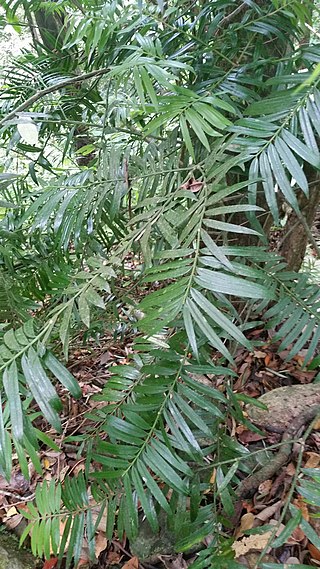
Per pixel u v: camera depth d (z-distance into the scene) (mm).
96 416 632
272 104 512
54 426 415
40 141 1005
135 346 557
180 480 479
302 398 1010
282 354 1156
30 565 824
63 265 710
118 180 657
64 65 960
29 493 960
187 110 491
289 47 775
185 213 477
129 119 992
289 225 1104
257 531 491
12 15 972
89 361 1257
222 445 604
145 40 545
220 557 496
